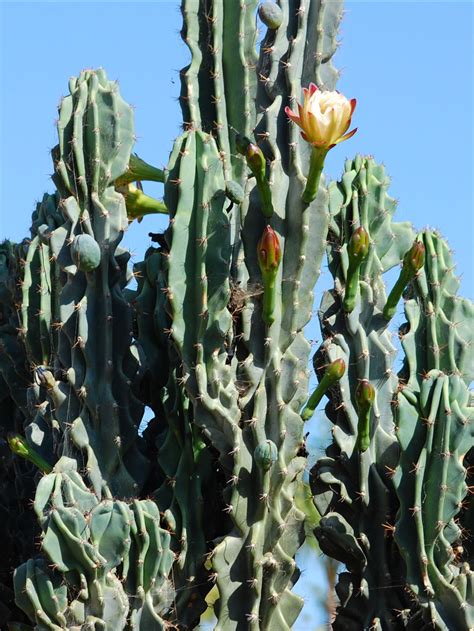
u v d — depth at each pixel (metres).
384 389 8.03
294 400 7.64
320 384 7.64
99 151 7.93
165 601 7.41
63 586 7.07
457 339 8.18
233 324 7.73
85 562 6.98
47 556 6.98
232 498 7.42
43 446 8.29
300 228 7.67
